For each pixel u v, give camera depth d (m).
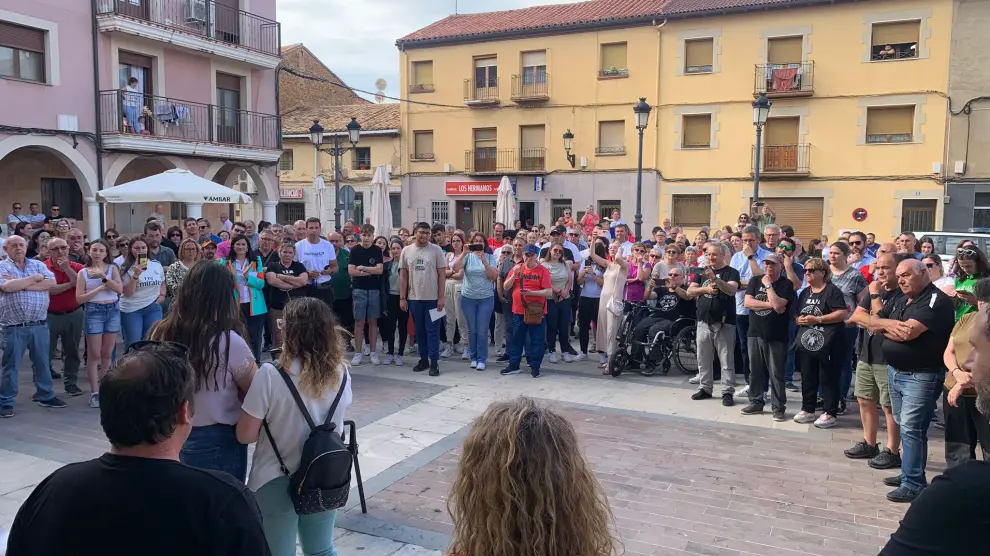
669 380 8.86
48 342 7.27
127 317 7.67
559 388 8.38
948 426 4.64
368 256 9.64
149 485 1.81
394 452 6.03
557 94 27.72
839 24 23.58
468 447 1.77
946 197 22.72
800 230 24.95
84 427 6.61
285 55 34.66
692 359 9.48
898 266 5.06
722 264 7.65
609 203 27.61
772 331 6.95
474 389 8.30
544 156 28.19
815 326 6.66
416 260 8.96
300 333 3.18
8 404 6.93
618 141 27.11
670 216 26.45
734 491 5.17
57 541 1.77
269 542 3.20
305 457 3.09
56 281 7.73
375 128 30.94
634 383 8.67
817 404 7.59
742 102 24.94
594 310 10.03
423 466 5.68
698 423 6.93
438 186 30.17
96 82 17.28
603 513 1.80
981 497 1.49
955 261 6.22
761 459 5.88
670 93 25.97
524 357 10.30
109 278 7.45
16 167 16.81
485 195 29.12
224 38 20.78
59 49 16.47
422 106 30.16
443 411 7.34
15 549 1.83
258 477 3.16
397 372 9.27
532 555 1.64
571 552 1.67
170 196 12.24
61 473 1.87
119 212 19.16
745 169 25.14
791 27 24.11
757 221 16.34
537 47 27.86
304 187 32.47
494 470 1.68
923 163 23.00
